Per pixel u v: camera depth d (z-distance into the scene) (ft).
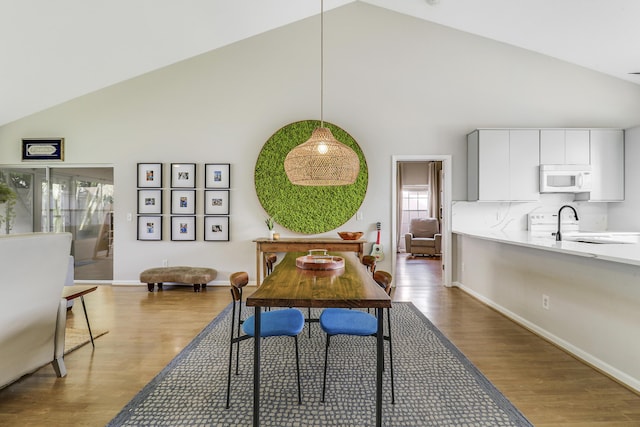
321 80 14.30
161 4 11.88
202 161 15.49
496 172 13.97
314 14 15.26
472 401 6.18
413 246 24.98
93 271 16.08
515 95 15.06
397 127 15.28
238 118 15.43
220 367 7.54
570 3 11.10
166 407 6.00
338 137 15.15
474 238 13.61
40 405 6.07
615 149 14.01
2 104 14.37
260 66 15.40
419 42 15.20
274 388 6.66
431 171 27.73
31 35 11.44
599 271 7.38
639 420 5.60
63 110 15.61
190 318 10.94
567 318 8.37
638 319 6.47
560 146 13.96
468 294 14.02
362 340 9.09
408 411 5.89
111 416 5.74
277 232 15.47
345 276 6.91
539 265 9.45
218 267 15.55
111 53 13.51
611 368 7.07
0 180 15.99
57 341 6.99
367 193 15.37
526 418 5.66
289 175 9.46
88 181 15.97
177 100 15.48
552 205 15.08
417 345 8.73
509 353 8.27
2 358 5.83
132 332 9.71
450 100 15.17
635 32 11.68
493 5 12.51
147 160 15.57
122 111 15.55
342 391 6.55
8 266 5.63
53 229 16.10
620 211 14.33
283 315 6.91
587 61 14.39
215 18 13.37
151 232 15.58
